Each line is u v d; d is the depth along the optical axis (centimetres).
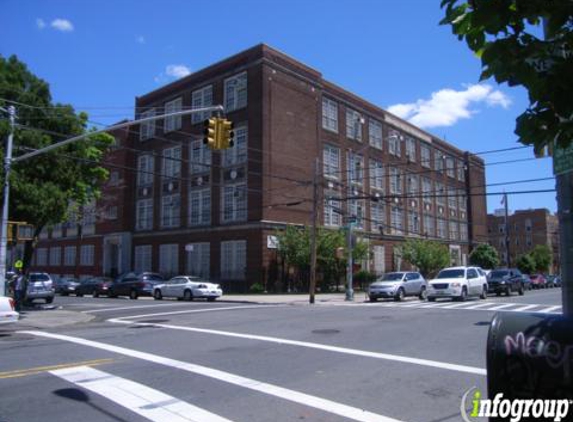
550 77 289
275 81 3903
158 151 4678
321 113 4341
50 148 1773
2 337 1405
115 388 775
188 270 4231
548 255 7812
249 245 3762
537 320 317
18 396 734
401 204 5369
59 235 5788
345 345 1157
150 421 615
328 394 734
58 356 1057
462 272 2822
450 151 6556
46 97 2375
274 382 807
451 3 324
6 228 1900
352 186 4634
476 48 324
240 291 3775
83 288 3941
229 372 883
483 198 7194
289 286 3828
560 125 304
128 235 4866
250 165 3834
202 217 4194
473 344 1154
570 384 290
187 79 4453
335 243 3653
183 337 1322
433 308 2123
